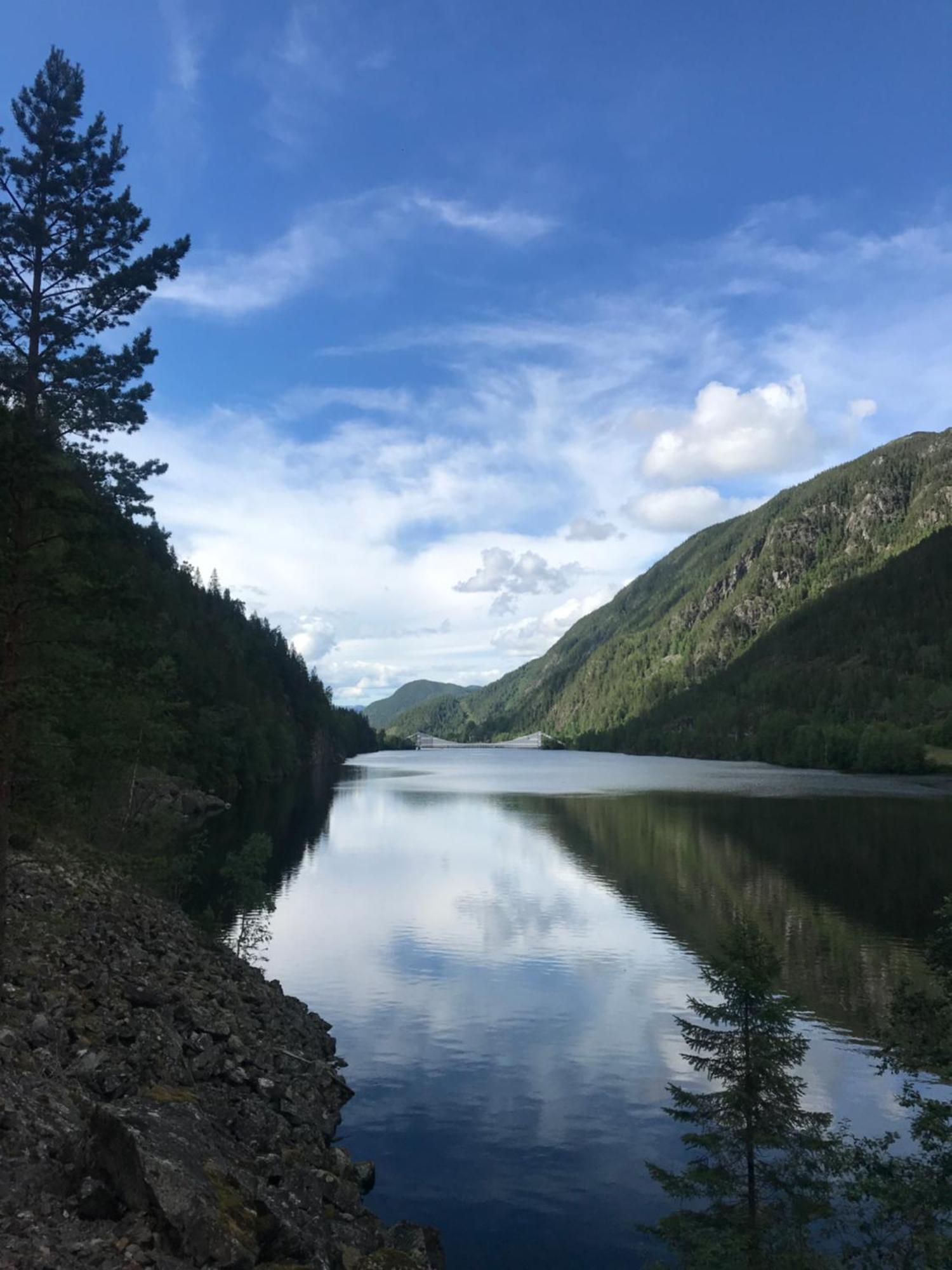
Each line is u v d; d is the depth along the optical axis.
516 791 129.50
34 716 15.93
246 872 41.00
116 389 19.52
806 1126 16.41
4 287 16.94
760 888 52.06
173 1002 21.38
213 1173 10.22
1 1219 8.75
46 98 17.72
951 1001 18.55
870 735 156.88
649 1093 23.05
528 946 38.84
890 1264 13.87
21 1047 14.15
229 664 130.12
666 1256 15.43
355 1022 28.53
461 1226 16.47
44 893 26.08
